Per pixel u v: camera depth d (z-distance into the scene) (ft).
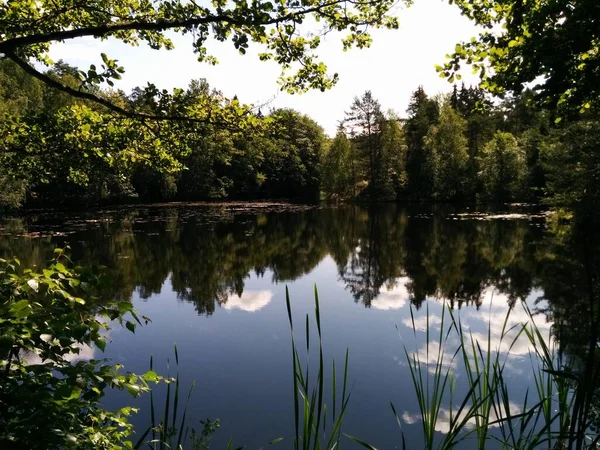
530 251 45.68
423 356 19.47
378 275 38.91
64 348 6.03
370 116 133.59
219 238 58.44
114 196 99.71
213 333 23.54
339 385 16.76
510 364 17.92
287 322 25.53
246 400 15.67
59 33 10.16
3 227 61.26
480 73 12.84
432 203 120.67
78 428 6.19
